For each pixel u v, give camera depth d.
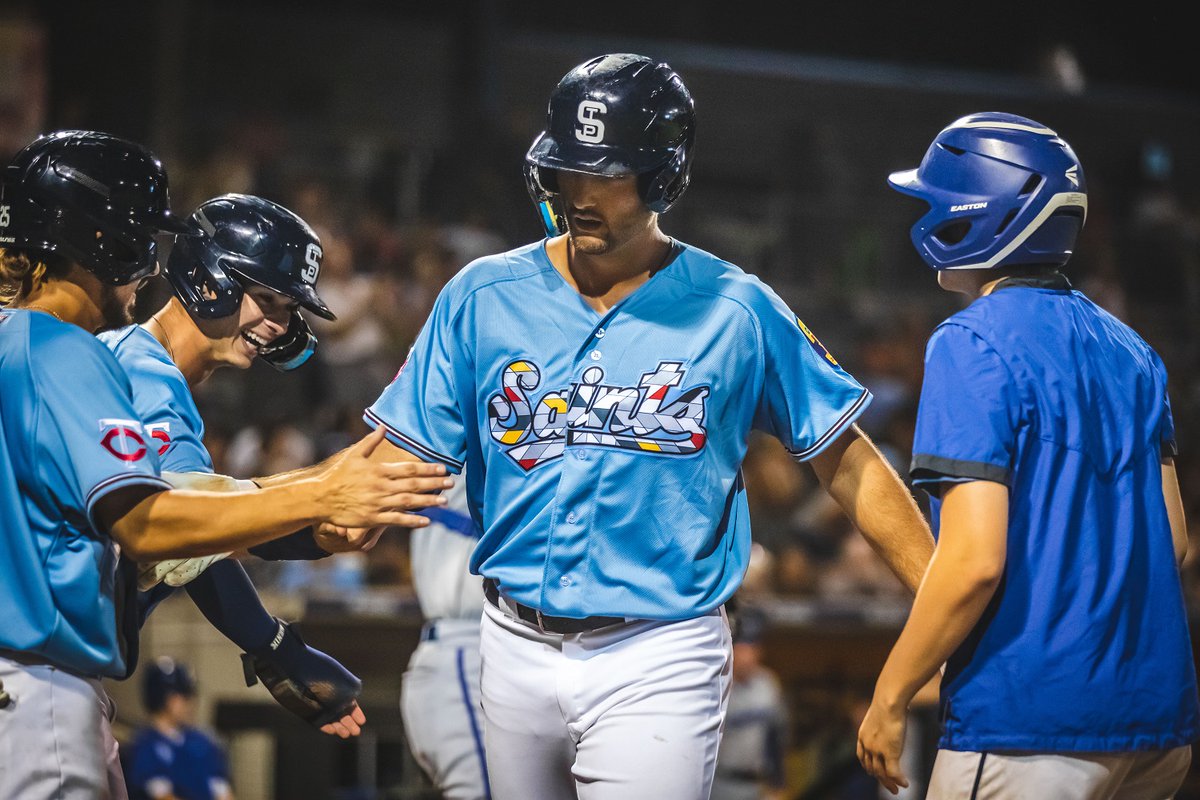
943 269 9.80
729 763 21.31
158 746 19.47
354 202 44.12
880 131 61.00
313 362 35.66
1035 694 8.64
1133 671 8.77
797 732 22.72
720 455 9.56
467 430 9.84
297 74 53.69
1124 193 59.56
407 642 19.61
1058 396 8.93
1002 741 8.66
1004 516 8.60
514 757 9.73
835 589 27.59
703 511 9.44
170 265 11.13
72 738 8.71
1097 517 8.86
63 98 46.78
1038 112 62.03
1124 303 47.72
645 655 9.29
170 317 11.21
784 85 59.41
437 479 8.88
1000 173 9.38
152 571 10.13
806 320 45.75
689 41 62.75
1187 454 39.12
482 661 9.89
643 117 9.12
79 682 8.84
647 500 9.28
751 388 9.64
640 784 9.16
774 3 63.41
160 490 8.70
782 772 21.48
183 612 21.45
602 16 61.69
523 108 57.69
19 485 8.75
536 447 9.41
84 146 9.37
